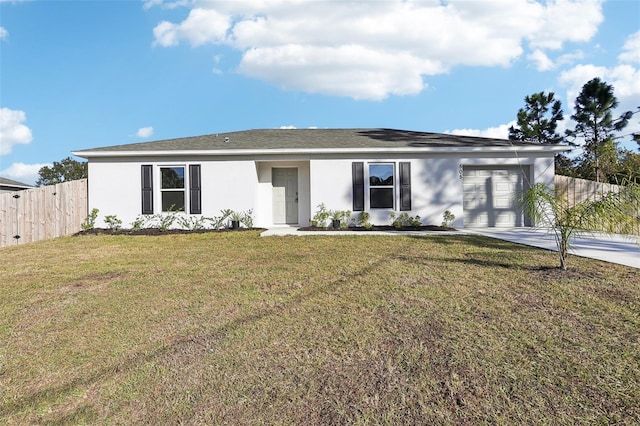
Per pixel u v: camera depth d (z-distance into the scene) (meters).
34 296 4.20
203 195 11.38
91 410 2.04
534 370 2.33
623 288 4.00
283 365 2.49
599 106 17.67
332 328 3.09
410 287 4.23
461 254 6.29
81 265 6.00
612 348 2.60
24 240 9.24
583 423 1.82
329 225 11.24
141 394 2.18
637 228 4.43
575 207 4.71
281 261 5.99
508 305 3.54
